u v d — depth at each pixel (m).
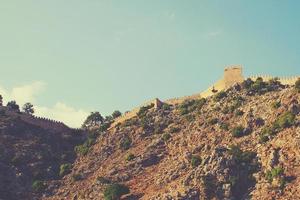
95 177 173.00
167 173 156.88
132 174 165.88
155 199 143.88
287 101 163.62
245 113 169.00
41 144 196.00
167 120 190.75
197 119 180.88
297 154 142.75
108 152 186.38
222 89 194.00
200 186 142.25
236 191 141.75
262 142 153.00
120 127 198.50
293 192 133.75
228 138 162.38
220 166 145.25
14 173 177.00
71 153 195.88
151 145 177.25
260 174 142.88
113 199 154.62
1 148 186.38
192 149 163.75
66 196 168.12
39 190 172.00
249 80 188.62
